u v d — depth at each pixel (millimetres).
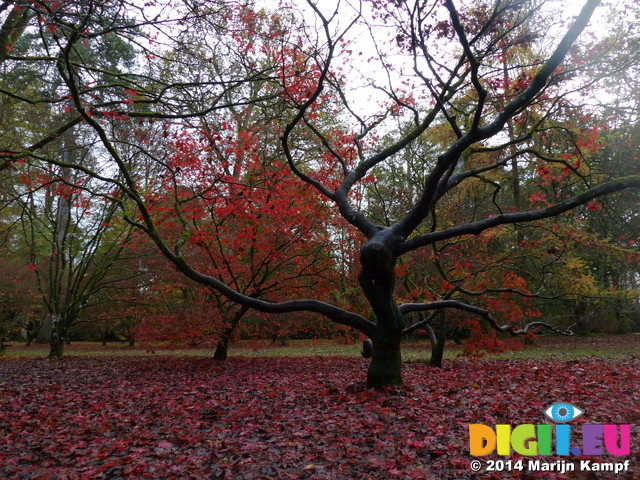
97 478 3875
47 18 6406
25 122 12812
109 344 27203
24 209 10195
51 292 18469
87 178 14133
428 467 3789
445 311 12203
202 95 9336
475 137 6145
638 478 3447
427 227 12953
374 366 7266
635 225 15320
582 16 5660
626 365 11070
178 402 7414
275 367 12672
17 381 10648
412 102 10070
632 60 7367
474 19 7125
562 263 13219
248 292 13477
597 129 8664
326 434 4824
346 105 9391
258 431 5191
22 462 4406
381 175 16969
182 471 3961
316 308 7598
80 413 6672
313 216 11375
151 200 10148
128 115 8602
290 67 9430
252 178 11078
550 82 7434
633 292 13602
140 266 17188
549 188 13328
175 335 12781
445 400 6484
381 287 7047
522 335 9078
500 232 13500
